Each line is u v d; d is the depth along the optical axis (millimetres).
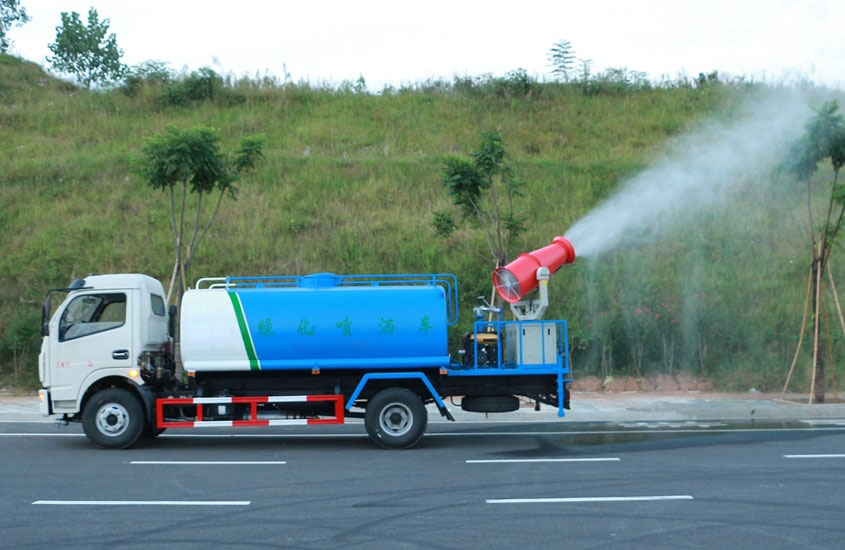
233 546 6973
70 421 12695
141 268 21016
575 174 26188
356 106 32000
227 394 12492
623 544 6961
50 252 21422
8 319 19266
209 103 31859
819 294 16734
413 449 12086
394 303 12305
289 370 12422
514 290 12750
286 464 10836
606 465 10609
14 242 22062
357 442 12906
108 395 12133
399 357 12312
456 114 31375
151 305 12820
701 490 9031
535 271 12891
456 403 16344
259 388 12539
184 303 12219
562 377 12617
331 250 21969
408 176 25672
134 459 11266
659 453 11539
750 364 18859
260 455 11617
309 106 31906
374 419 12078
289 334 12148
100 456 11523
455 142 28812
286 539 7176
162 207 23703
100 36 41219
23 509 8289
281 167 25875
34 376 18078
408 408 12094
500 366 12711
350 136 29094
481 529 7453
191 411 12500
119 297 12461
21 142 28328
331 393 12531
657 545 6938
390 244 22203
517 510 8156
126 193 24406
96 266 21000
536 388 12727
